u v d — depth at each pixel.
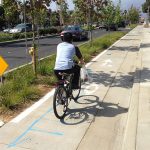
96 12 22.95
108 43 24.72
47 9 10.73
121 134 6.28
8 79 10.41
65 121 6.96
